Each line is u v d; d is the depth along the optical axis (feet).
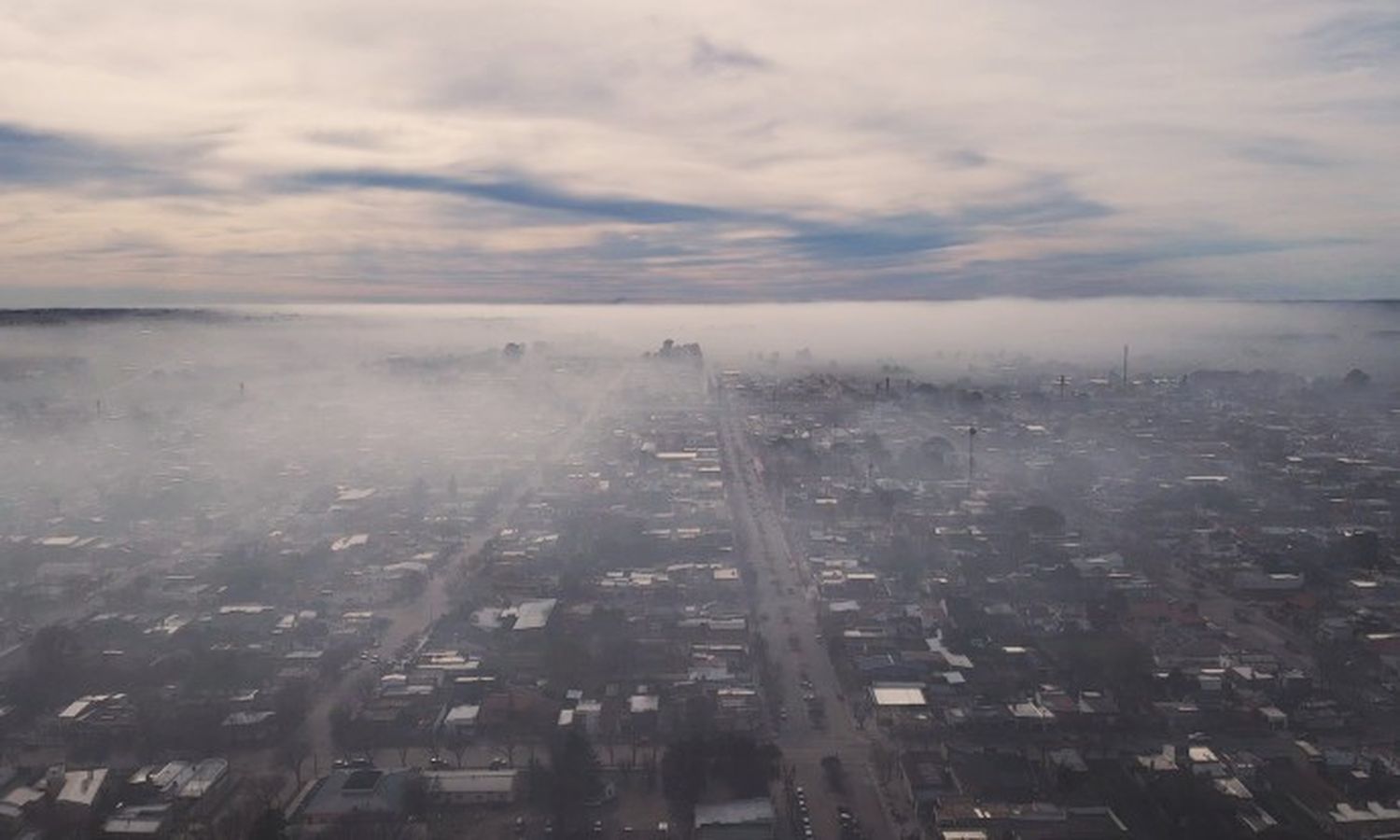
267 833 395.14
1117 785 437.58
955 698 523.70
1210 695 524.93
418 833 410.11
